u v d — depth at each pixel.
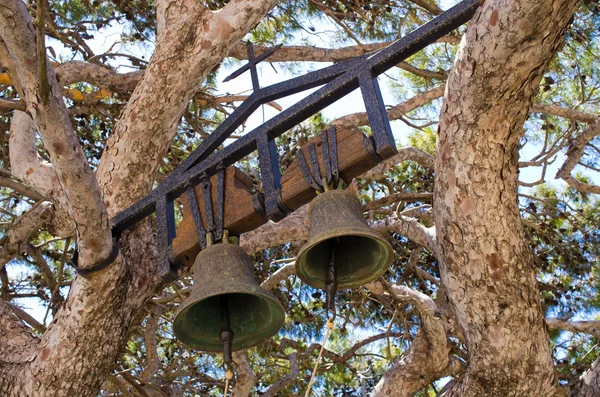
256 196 3.94
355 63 3.87
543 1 3.50
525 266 4.37
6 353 5.18
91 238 4.52
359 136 3.69
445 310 6.95
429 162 7.61
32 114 4.09
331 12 7.57
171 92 5.46
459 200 4.17
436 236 4.44
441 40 7.81
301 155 3.85
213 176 4.22
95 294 4.85
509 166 4.12
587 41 8.05
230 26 5.48
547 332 4.66
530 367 4.63
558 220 8.75
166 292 7.89
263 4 5.50
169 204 4.40
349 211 3.69
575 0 3.54
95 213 4.40
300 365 9.13
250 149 4.15
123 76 7.36
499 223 4.21
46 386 4.89
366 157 3.66
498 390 4.71
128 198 5.42
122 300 5.01
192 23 5.54
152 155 5.50
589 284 8.57
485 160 4.05
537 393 4.74
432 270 8.56
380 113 3.70
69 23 8.62
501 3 3.62
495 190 4.12
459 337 6.91
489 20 3.67
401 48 3.77
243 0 5.50
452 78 3.96
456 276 4.44
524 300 4.43
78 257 4.72
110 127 8.49
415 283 8.61
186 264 4.29
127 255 5.27
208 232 4.06
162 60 5.49
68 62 7.15
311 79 4.04
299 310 8.95
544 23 3.57
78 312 4.89
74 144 4.17
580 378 5.20
